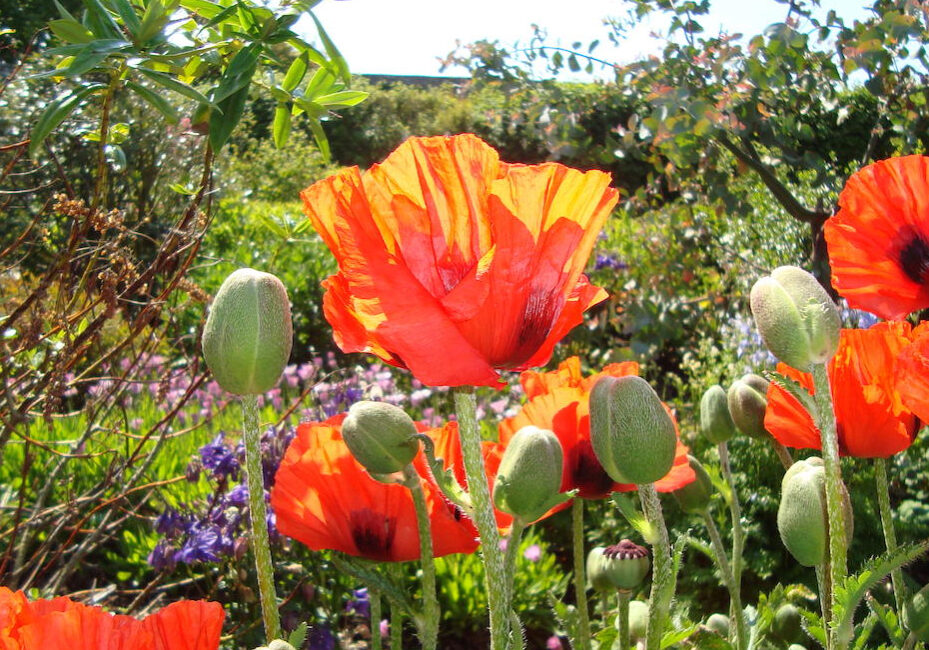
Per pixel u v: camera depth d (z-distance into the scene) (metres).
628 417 0.43
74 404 1.61
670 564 0.45
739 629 0.59
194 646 0.34
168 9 0.59
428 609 0.47
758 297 0.44
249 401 0.40
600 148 2.03
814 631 0.49
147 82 1.69
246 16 0.62
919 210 0.49
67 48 0.57
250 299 0.39
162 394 1.07
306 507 0.52
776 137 1.66
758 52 1.71
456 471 0.53
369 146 8.60
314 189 0.38
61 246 1.10
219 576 1.07
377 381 1.77
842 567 0.43
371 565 0.53
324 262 2.85
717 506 1.27
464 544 0.52
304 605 1.10
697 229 2.09
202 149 1.86
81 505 1.10
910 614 0.47
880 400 0.49
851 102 1.94
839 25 1.64
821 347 0.43
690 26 1.76
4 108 1.42
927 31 1.50
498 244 0.36
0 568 0.94
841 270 0.51
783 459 0.60
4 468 1.33
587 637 0.57
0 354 0.83
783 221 2.07
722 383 1.79
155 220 1.75
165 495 1.26
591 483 0.56
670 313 1.99
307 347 2.63
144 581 1.24
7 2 2.36
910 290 0.50
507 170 0.36
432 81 11.57
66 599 0.35
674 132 1.67
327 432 0.52
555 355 2.23
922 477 1.22
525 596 1.24
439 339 0.35
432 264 0.37
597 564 0.58
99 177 0.81
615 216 3.48
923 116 1.59
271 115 6.14
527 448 0.43
